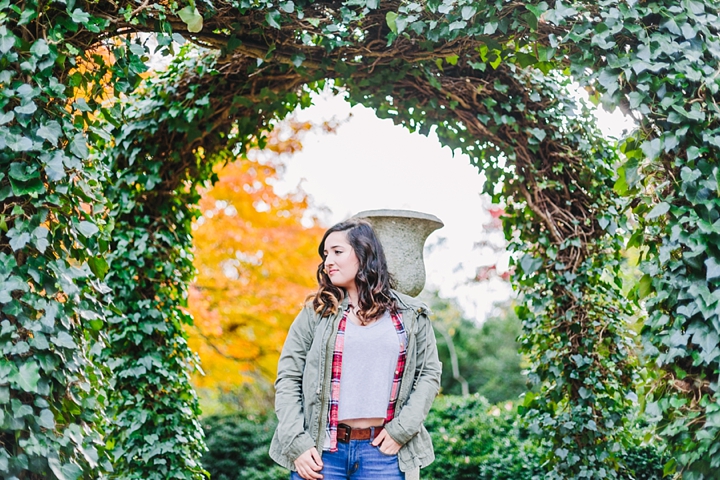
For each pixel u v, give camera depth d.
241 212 6.59
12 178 2.06
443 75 3.52
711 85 2.33
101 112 2.50
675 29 2.39
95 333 2.32
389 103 3.63
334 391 2.13
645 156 2.48
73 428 2.13
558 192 3.62
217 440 6.01
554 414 3.54
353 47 3.01
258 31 2.80
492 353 11.80
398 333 2.21
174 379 3.61
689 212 2.34
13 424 1.95
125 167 3.67
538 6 2.51
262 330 7.14
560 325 3.54
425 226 3.08
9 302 2.02
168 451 3.50
